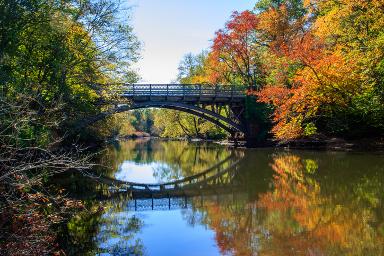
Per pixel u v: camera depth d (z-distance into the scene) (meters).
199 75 58.12
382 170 18.22
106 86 21.91
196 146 45.66
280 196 14.40
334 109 27.02
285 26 36.56
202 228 10.63
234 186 17.50
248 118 36.56
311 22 36.97
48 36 16.27
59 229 10.22
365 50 24.61
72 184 17.94
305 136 31.55
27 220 6.94
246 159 27.09
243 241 9.40
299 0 39.91
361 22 24.95
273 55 34.84
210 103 36.06
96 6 18.48
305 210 12.08
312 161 22.89
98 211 12.47
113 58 19.73
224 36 37.53
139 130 104.38
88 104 21.09
